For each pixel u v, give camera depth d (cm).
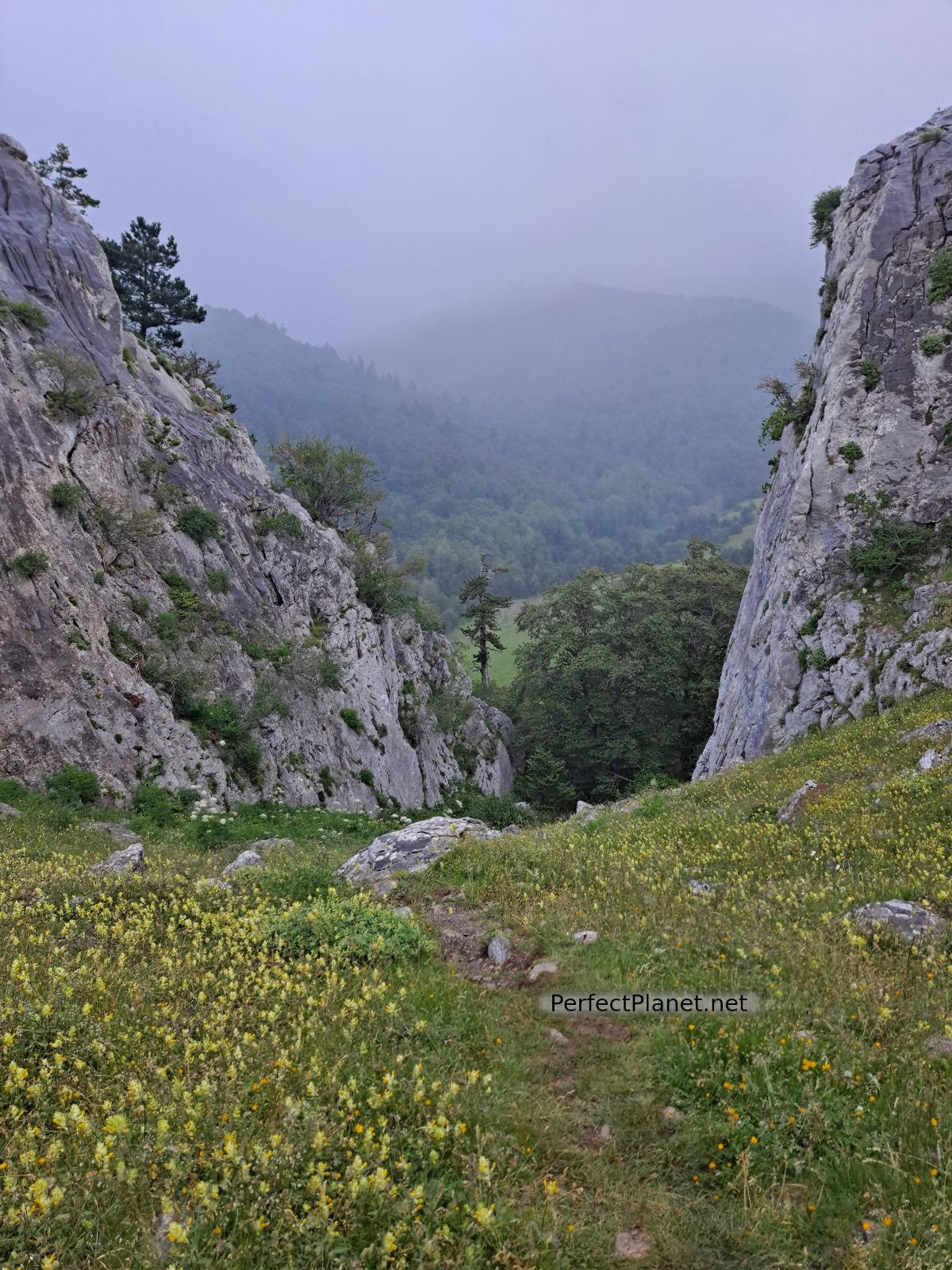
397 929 954
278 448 5784
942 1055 637
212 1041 668
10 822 1942
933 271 3522
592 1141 603
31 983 759
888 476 3294
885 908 885
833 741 2206
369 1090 612
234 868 1496
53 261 3678
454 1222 499
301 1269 457
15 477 2739
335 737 3991
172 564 3447
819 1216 511
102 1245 461
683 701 5728
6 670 2455
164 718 2886
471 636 8362
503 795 6131
